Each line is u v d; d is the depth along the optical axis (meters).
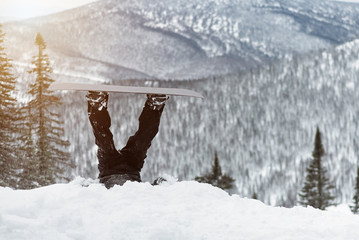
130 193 4.79
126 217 4.03
